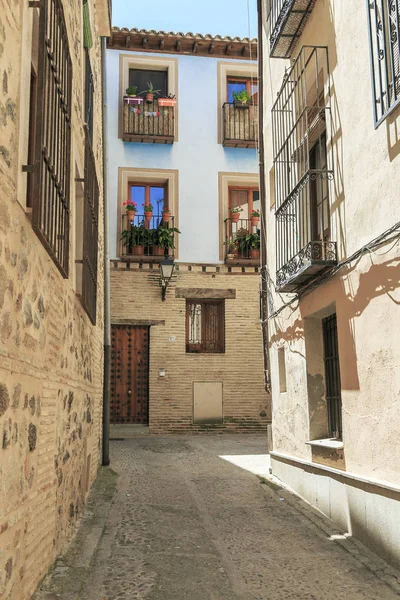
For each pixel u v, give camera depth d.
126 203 15.91
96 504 7.14
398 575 4.82
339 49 6.54
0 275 2.86
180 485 8.59
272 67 9.84
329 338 7.66
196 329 16.02
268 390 10.23
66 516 5.39
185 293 15.86
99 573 4.77
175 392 15.45
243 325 15.97
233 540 5.83
